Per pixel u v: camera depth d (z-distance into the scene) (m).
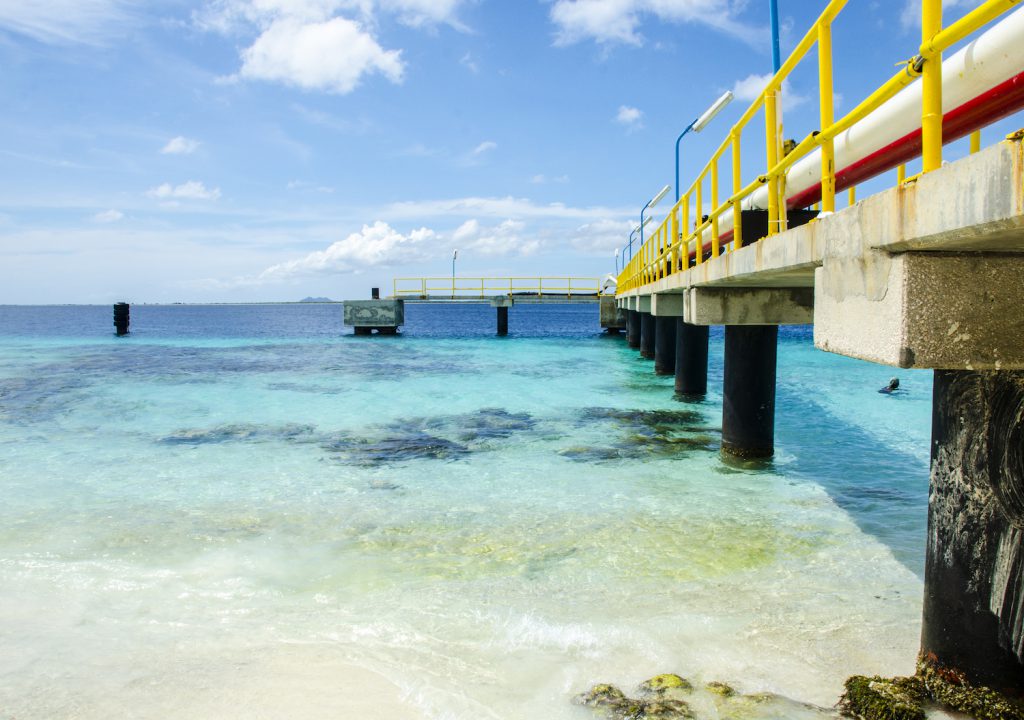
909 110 4.44
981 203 2.28
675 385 14.52
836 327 3.67
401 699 3.58
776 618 4.43
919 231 2.71
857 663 3.86
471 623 4.41
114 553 5.70
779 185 5.43
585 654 4.01
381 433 10.61
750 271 5.72
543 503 7.02
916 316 2.87
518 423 11.35
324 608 4.66
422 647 4.12
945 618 3.37
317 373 19.30
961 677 3.33
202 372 19.72
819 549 5.68
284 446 9.74
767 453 8.71
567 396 14.43
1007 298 2.88
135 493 7.46
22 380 17.78
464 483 7.78
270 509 6.89
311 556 5.64
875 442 9.70
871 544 5.78
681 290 11.63
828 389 15.09
